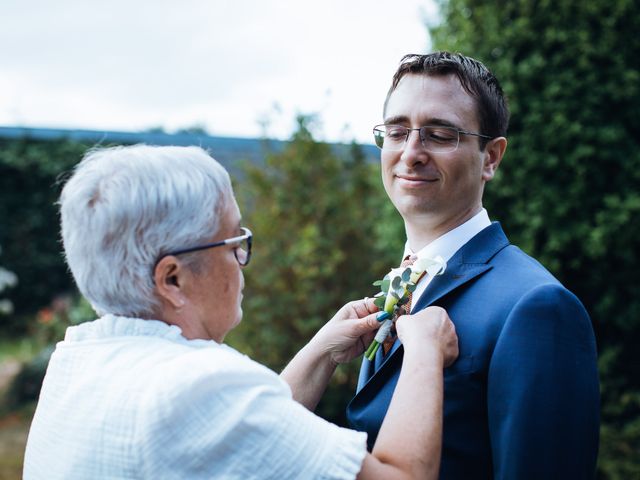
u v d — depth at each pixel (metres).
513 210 3.29
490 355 1.14
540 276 1.17
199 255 1.02
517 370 1.07
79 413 0.97
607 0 3.17
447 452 1.16
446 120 1.25
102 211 0.99
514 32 3.22
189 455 0.88
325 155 4.19
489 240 1.31
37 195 7.93
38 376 5.73
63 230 1.05
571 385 1.08
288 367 1.46
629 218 3.18
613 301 3.34
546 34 3.18
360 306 1.48
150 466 0.89
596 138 3.18
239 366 0.94
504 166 3.25
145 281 1.01
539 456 1.05
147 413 0.89
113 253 1.00
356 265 4.07
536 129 3.20
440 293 1.26
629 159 3.21
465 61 1.30
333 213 4.07
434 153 1.26
